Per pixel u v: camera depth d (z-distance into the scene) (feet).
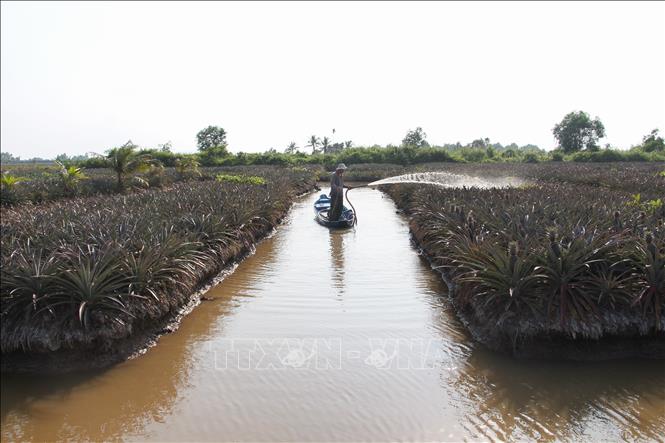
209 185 81.71
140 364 24.98
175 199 54.13
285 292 37.14
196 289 35.86
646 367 24.23
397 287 38.47
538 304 25.41
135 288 27.07
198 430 19.71
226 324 30.50
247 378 23.68
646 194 59.98
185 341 27.86
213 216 44.24
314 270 43.86
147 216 40.42
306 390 22.59
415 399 21.86
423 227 52.37
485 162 234.99
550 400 21.67
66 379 23.36
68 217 38.99
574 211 39.86
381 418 20.44
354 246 54.75
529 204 44.45
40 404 21.43
